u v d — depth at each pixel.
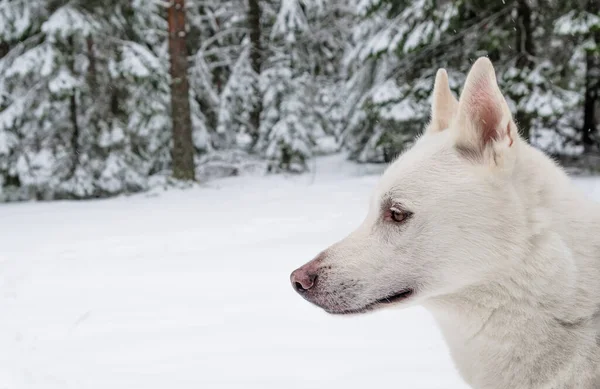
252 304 4.08
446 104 2.41
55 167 12.02
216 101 16.61
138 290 4.64
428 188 2.01
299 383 2.85
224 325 3.74
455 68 11.73
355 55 14.41
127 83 13.27
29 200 12.02
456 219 1.95
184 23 12.38
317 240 5.80
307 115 15.24
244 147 16.89
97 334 3.79
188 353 3.35
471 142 2.03
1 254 6.36
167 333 3.69
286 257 5.24
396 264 2.04
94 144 12.67
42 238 7.16
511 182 1.94
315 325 3.62
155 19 14.77
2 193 11.81
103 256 5.98
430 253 1.99
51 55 11.55
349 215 7.33
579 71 13.06
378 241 2.08
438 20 10.91
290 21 15.55
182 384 2.95
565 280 1.86
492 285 1.93
